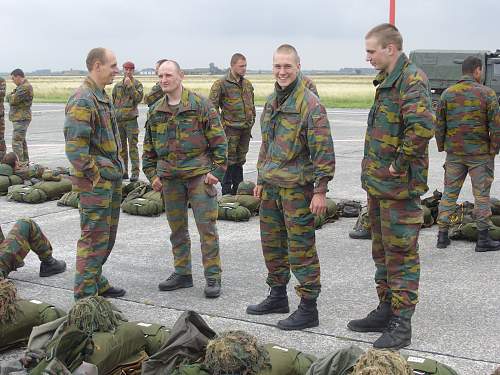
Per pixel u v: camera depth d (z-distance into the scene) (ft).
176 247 17.89
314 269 14.79
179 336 10.85
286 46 14.32
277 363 10.77
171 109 16.79
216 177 17.13
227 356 9.59
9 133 65.51
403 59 13.03
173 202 17.49
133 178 35.42
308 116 14.10
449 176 21.57
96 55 15.87
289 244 14.75
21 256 17.81
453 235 22.80
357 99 138.92
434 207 25.18
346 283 18.31
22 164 34.12
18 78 40.78
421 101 12.62
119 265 20.42
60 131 68.23
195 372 9.75
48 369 9.94
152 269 19.98
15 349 13.44
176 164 16.94
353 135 61.41
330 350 13.76
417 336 14.42
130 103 34.32
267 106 14.99
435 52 80.23
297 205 14.46
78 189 16.01
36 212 28.50
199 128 16.96
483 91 20.51
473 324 15.12
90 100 15.67
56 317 13.20
